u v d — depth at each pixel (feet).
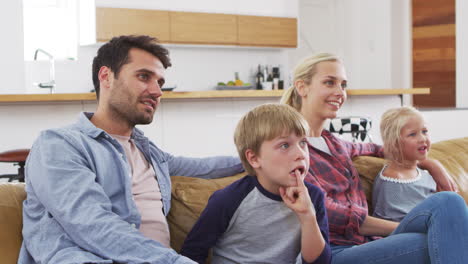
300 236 4.89
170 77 20.72
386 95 17.46
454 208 4.79
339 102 6.22
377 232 5.87
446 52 23.57
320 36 25.93
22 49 14.80
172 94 13.23
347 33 26.13
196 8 19.89
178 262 4.00
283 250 4.84
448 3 23.30
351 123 11.89
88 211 4.20
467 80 21.06
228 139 14.70
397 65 24.53
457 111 19.01
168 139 13.70
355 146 7.07
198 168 6.01
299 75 6.31
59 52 19.02
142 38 5.20
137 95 5.12
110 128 5.24
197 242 4.90
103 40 18.24
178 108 13.83
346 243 5.67
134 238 4.10
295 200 4.65
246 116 4.93
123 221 4.27
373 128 17.21
